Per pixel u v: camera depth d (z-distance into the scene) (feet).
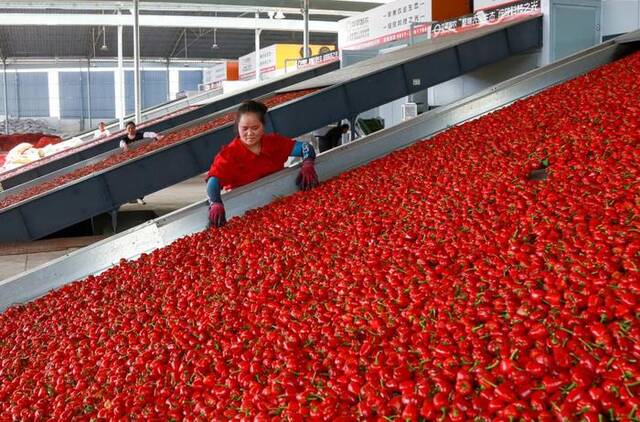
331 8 128.47
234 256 19.12
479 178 20.15
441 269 13.75
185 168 42.29
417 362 10.30
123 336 15.14
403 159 24.72
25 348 16.65
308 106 46.06
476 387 9.29
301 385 10.75
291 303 14.38
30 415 12.51
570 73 34.37
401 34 82.53
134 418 11.53
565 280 11.65
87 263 23.45
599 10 53.11
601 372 8.75
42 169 68.64
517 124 25.53
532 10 53.42
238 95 82.69
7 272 33.50
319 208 21.08
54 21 126.93
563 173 18.28
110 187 40.63
